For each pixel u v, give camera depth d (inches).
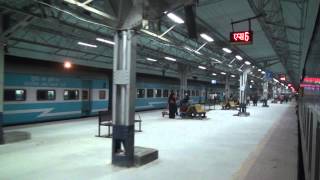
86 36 541.3
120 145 287.4
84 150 339.0
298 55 764.0
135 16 277.9
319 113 97.6
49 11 415.2
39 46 660.1
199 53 698.2
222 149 367.6
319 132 93.9
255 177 253.1
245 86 981.2
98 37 526.3
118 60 289.9
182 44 602.5
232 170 272.2
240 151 358.9
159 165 284.0
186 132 509.4
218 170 271.0
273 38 526.9
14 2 380.5
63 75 659.4
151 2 274.2
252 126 629.0
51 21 380.5
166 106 1144.8
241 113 925.2
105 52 854.5
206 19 500.7
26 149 342.0
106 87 812.6
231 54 838.5
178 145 386.3
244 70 1013.2
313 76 141.6
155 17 287.1
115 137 281.0
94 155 315.6
